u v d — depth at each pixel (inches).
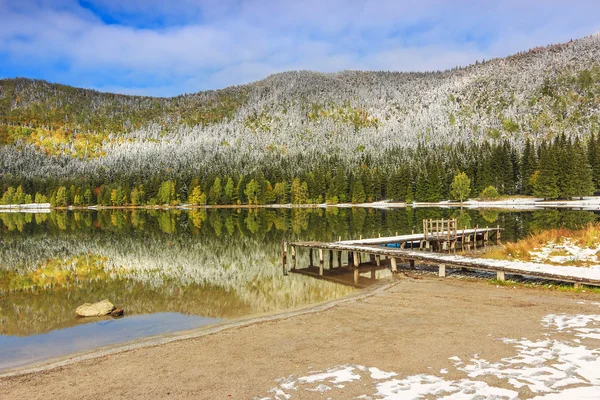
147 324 521.3
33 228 2283.5
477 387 246.1
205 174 5556.1
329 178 4773.6
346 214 3034.0
